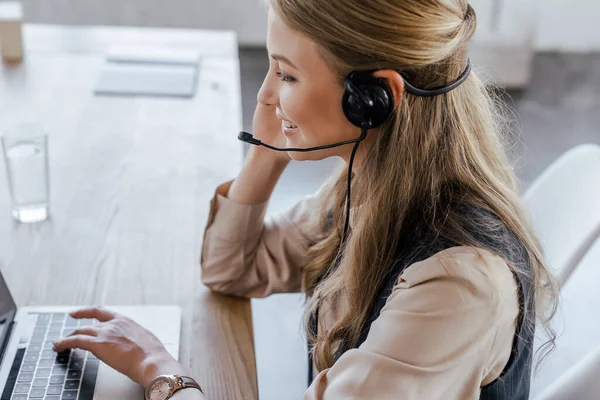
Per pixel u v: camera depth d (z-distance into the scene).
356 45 0.89
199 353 1.14
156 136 1.81
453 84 0.95
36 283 1.26
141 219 1.47
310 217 1.33
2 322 1.12
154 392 1.01
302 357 2.29
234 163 1.71
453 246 0.93
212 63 2.26
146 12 4.47
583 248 1.40
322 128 0.98
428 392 0.87
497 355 0.94
